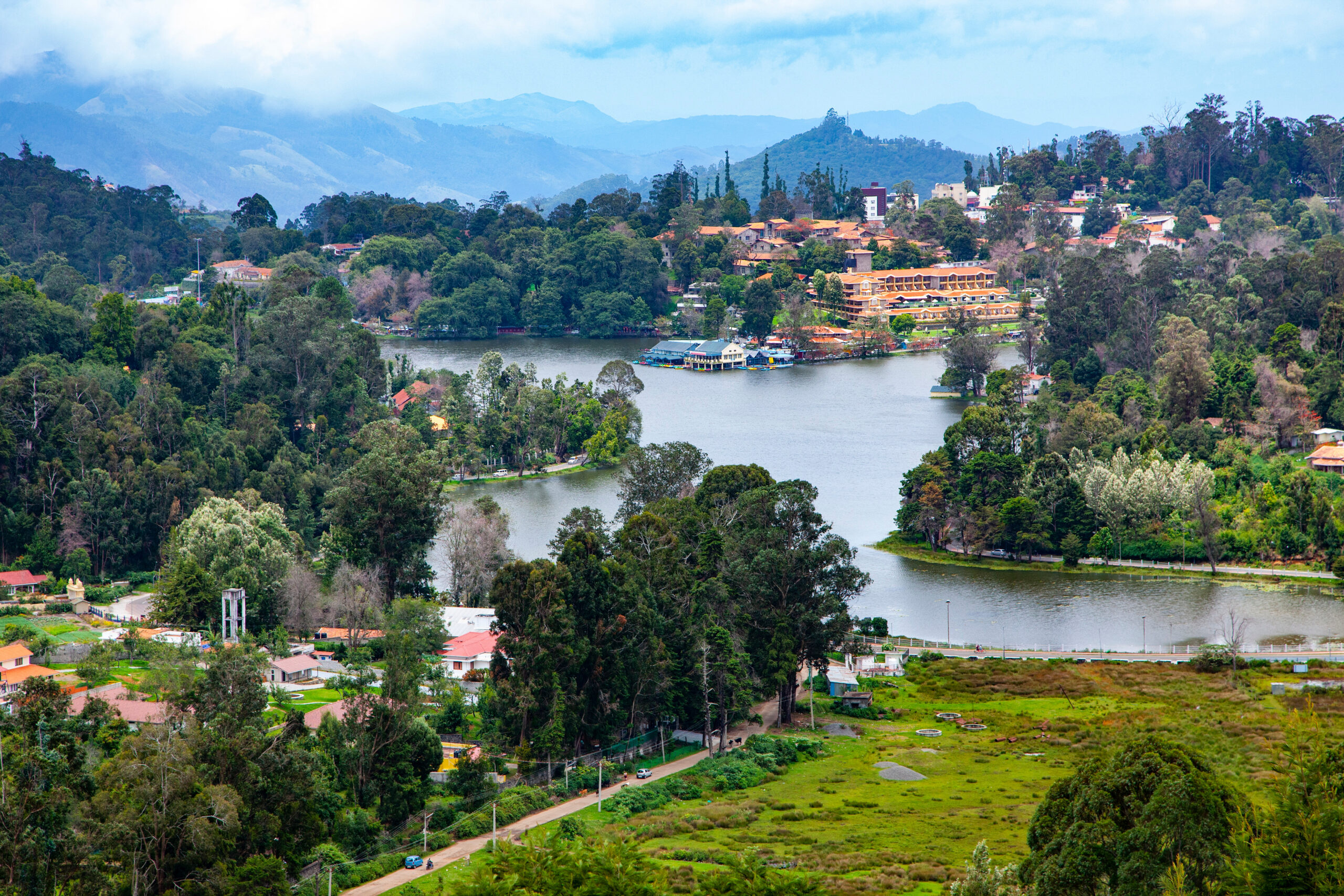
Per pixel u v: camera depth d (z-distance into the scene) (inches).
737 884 3543.3
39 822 3959.2
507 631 6190.9
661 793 5693.9
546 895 3501.5
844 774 6018.7
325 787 4916.3
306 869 4714.6
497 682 5920.3
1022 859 4579.2
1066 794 3690.9
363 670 6181.1
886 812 5438.0
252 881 4210.1
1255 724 6205.7
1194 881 3213.6
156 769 4185.5
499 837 5118.1
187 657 6008.9
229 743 4532.5
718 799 5679.1
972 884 3654.0
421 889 4589.1
